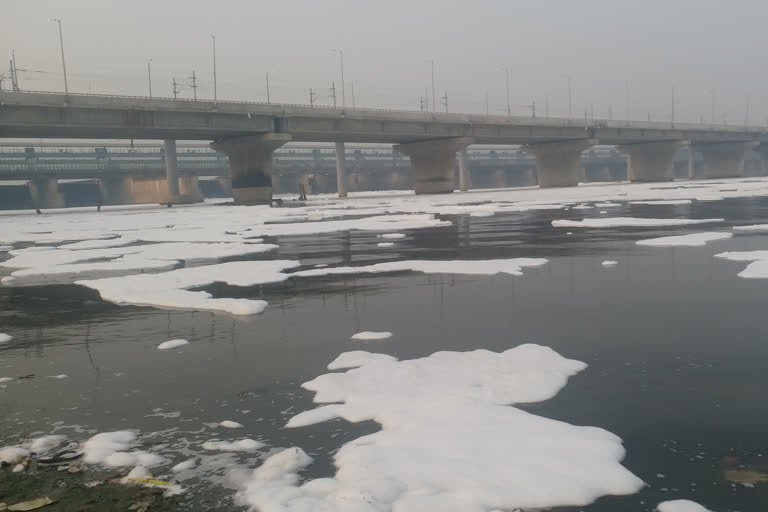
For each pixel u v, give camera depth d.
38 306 12.55
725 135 145.50
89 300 13.02
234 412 5.96
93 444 5.23
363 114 86.62
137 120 68.38
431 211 45.62
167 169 108.94
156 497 4.29
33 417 6.04
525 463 4.47
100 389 6.87
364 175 184.62
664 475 4.37
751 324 8.72
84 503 4.25
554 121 108.56
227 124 76.06
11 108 60.06
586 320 9.32
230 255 20.78
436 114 94.44
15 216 74.00
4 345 9.20
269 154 82.31
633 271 13.84
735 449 4.76
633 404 5.78
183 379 7.11
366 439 5.07
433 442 4.90
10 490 4.49
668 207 38.53
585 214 35.44
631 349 7.67
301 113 81.00
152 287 14.07
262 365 7.56
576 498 4.02
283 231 31.31
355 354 7.70
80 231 37.12
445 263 16.12
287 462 4.71
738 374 6.56
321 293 12.62
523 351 7.52
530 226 28.27
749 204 38.47
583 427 5.16
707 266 14.15
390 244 22.41
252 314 10.81
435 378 6.61
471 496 4.02
